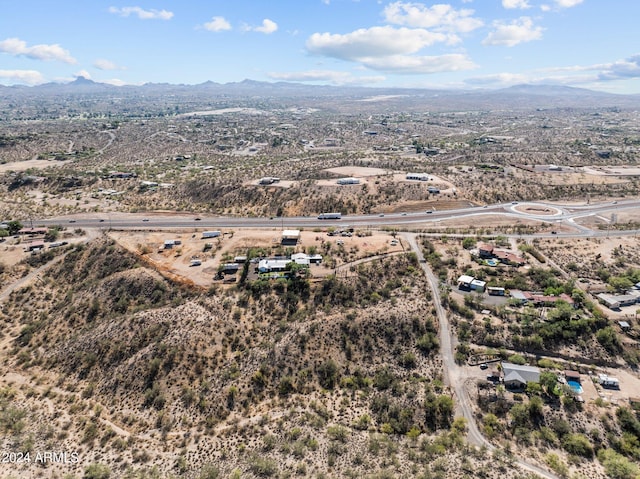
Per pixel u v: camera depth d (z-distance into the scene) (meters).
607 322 108.38
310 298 120.94
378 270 133.38
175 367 95.38
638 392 91.06
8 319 123.31
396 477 64.94
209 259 141.38
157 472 68.56
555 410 85.94
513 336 104.25
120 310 121.56
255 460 70.19
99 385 94.19
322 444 74.75
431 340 104.44
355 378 96.75
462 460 71.38
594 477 71.44
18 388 94.19
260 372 94.94
